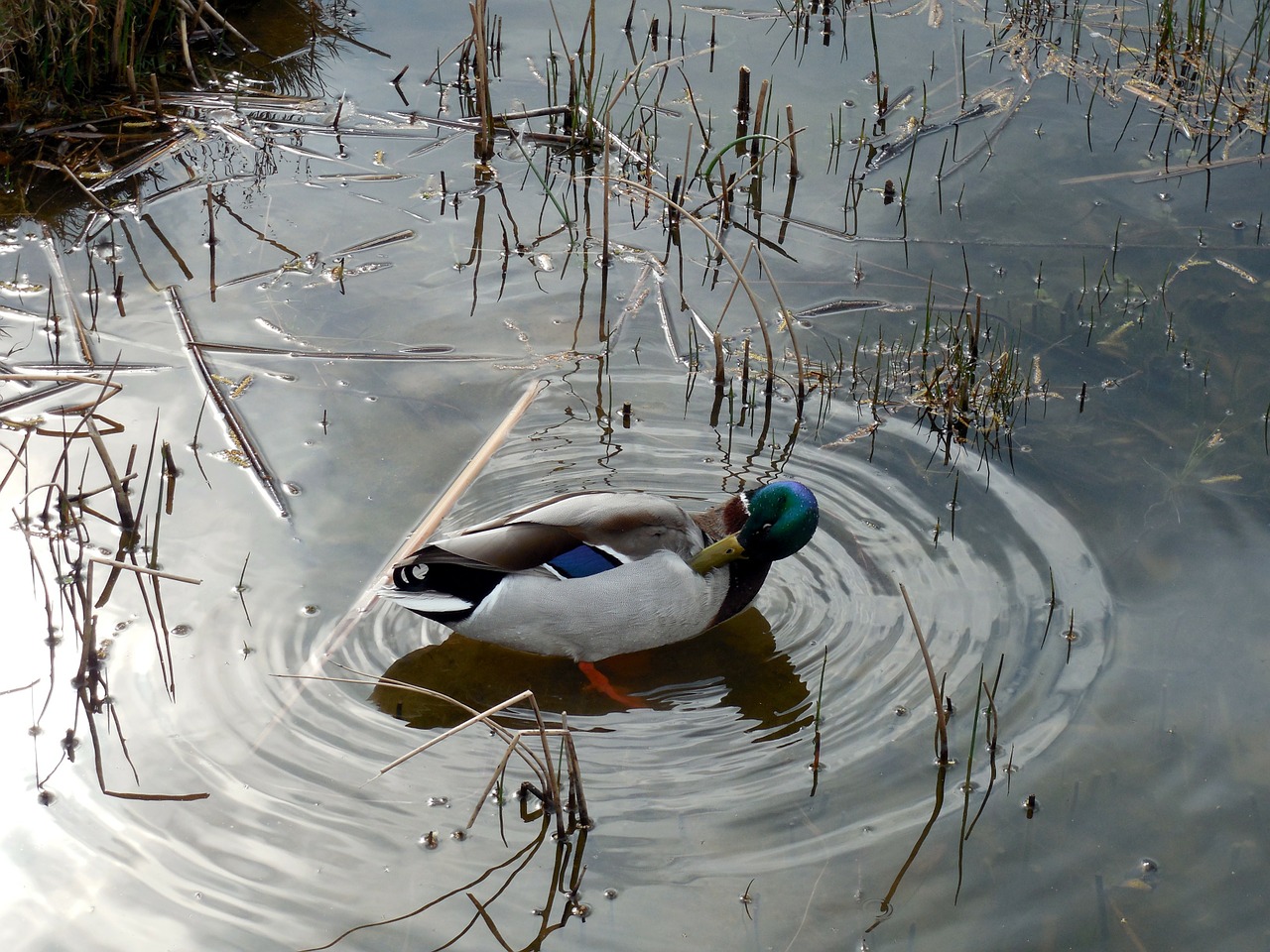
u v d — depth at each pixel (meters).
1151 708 5.13
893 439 6.73
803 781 4.88
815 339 7.46
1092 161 9.07
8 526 5.92
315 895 4.32
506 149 9.32
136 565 5.72
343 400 6.88
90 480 6.23
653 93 9.87
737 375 7.22
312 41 10.34
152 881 4.34
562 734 4.56
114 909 4.22
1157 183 8.79
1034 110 9.66
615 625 5.31
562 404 6.95
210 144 9.08
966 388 6.92
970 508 6.25
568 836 4.60
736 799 4.79
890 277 7.95
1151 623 5.55
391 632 5.52
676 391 7.09
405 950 4.14
